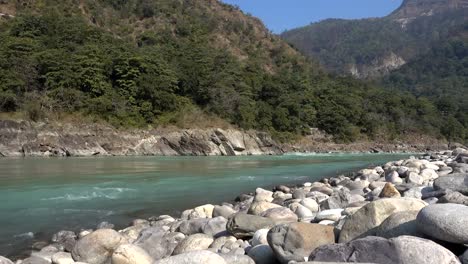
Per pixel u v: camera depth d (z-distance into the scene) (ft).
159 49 263.90
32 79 195.83
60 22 257.96
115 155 181.78
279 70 372.38
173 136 200.03
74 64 204.64
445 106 394.52
